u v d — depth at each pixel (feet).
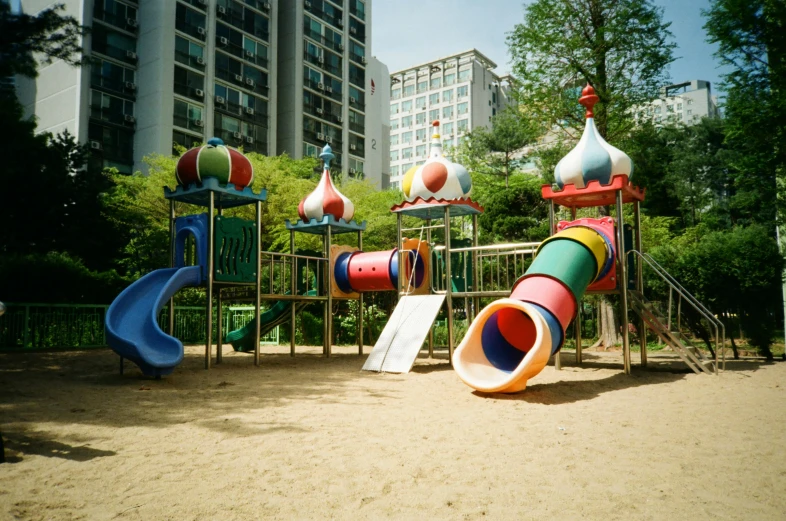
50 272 51.98
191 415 19.51
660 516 10.22
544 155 64.59
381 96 210.38
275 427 17.54
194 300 63.93
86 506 10.65
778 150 40.40
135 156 112.78
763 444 15.65
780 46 38.65
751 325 43.57
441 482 12.15
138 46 114.52
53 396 23.56
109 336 28.94
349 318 61.77
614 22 52.54
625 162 33.55
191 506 10.66
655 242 77.87
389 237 80.59
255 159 82.02
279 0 150.30
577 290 27.20
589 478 12.46
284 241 71.00
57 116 107.65
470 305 47.16
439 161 38.70
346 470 12.96
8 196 55.16
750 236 42.60
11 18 39.75
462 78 286.25
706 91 321.52
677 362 39.63
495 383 23.36
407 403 22.29
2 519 9.95
